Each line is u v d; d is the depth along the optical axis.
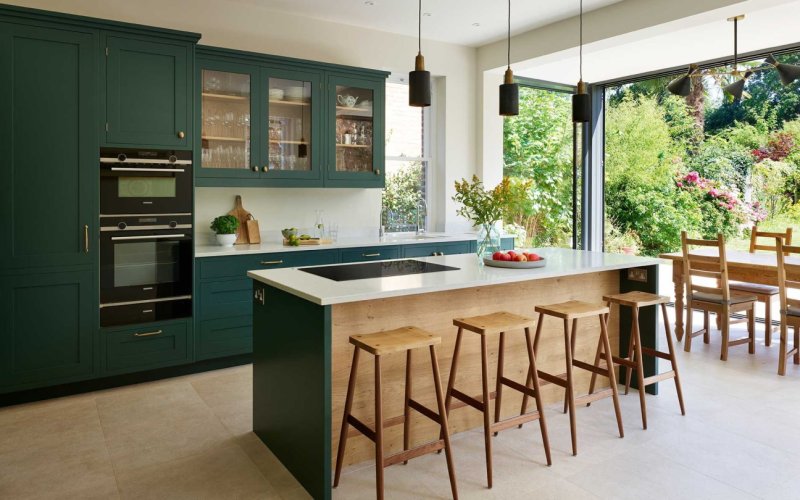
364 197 5.50
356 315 2.69
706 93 6.43
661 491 2.44
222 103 4.36
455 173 5.94
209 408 3.44
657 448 2.86
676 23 4.27
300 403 2.54
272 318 2.82
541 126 6.77
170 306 3.93
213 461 2.76
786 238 5.06
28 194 3.42
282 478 2.61
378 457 2.27
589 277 3.68
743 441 2.95
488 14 4.88
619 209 7.13
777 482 2.52
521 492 2.44
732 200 6.25
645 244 6.99
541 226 6.79
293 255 4.46
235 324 4.21
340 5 4.67
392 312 2.80
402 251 5.02
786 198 5.80
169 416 3.32
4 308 3.38
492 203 3.35
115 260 3.71
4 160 3.34
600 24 4.72
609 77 6.44
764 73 5.94
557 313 2.89
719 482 2.52
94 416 3.31
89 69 3.55
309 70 4.72
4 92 3.31
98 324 3.67
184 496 2.43
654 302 3.20
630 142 7.01
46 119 3.44
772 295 4.73
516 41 5.51
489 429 2.50
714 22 4.36
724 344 4.41
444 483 2.53
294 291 2.51
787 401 3.53
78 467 2.68
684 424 3.17
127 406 3.47
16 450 2.86
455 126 5.91
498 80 6.07
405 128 5.80
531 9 4.75
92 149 3.59
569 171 6.92
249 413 3.37
